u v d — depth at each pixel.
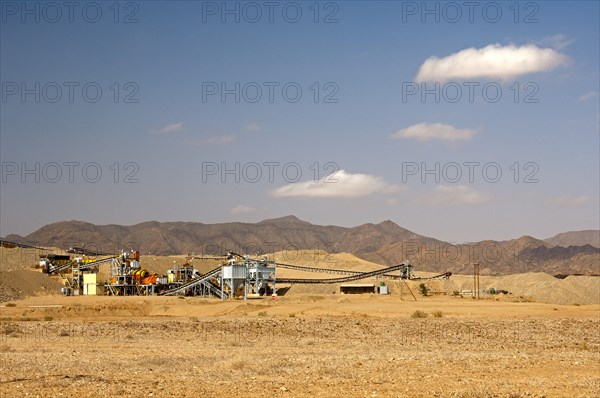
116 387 39.34
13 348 67.81
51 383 40.72
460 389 40.00
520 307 150.25
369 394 37.91
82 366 51.41
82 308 156.12
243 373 47.00
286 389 39.16
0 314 140.62
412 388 40.16
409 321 106.00
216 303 175.75
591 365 54.34
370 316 125.12
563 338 84.75
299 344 75.62
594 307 148.50
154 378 44.03
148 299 190.50
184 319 118.12
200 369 49.62
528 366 52.84
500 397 37.53
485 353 65.00
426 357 59.22
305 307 151.75
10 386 39.62
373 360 56.06
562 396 38.34
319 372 47.38
